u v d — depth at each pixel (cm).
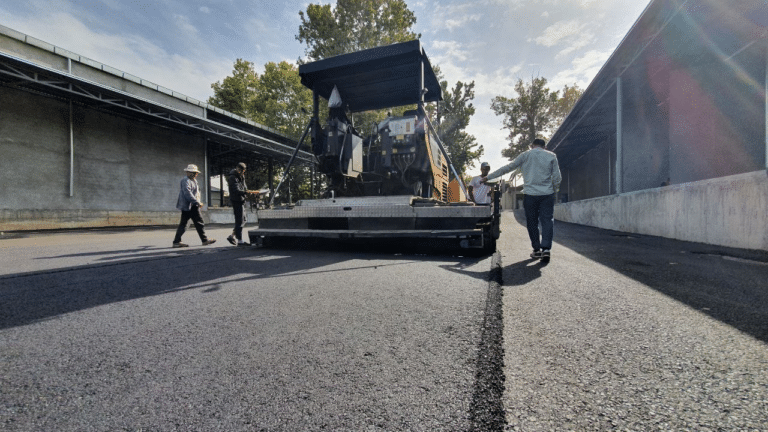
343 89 610
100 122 1294
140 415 95
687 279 283
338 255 439
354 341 150
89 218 1216
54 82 1031
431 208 428
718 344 146
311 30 2175
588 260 389
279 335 158
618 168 1039
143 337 156
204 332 162
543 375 118
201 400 103
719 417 93
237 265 360
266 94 2625
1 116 1040
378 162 564
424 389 108
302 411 96
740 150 818
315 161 557
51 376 118
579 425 89
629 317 183
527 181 392
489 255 430
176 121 1385
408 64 526
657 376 117
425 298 222
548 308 199
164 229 1241
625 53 962
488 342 147
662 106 1120
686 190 626
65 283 273
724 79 862
